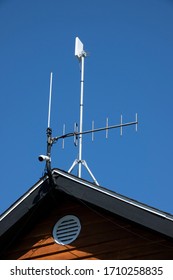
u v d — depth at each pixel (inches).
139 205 482.0
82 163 549.6
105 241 496.1
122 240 492.1
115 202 489.7
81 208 516.1
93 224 506.6
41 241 515.2
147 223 475.5
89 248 497.7
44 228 520.7
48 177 510.3
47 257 506.0
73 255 499.2
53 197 514.3
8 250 523.2
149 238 486.0
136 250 485.4
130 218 481.7
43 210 519.5
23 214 510.0
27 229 522.0
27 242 519.8
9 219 512.1
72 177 507.8
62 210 521.7
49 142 514.6
